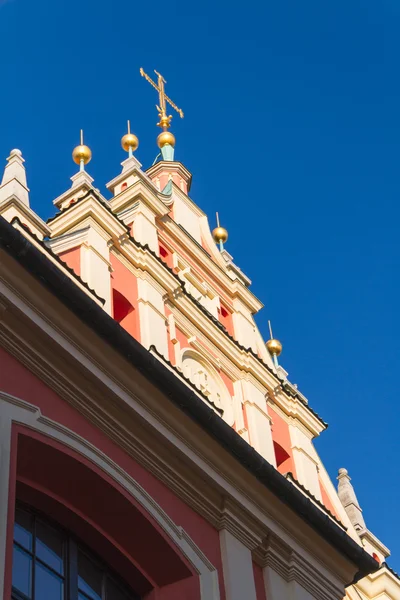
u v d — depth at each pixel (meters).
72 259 21.80
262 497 19.25
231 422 23.27
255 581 18.56
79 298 16.81
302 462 25.02
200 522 18.17
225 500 18.61
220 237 29.22
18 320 16.28
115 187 26.30
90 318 17.00
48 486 16.19
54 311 16.77
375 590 25.84
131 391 17.58
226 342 24.59
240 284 27.34
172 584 17.22
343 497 27.98
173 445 17.92
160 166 29.67
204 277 26.55
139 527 16.89
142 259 23.33
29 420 15.72
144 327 22.03
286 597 18.94
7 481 14.61
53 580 15.62
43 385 16.44
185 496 18.05
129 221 25.12
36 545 15.71
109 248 22.84
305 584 19.52
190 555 17.36
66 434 16.23
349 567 20.50
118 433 17.23
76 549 16.39
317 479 25.23
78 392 16.81
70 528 16.50
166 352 22.08
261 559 19.00
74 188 24.02
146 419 17.61
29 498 15.98
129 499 16.70
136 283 22.94
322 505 22.97
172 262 25.47
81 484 16.36
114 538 16.92
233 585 17.69
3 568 13.84
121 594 16.91
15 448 15.16
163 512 17.30
